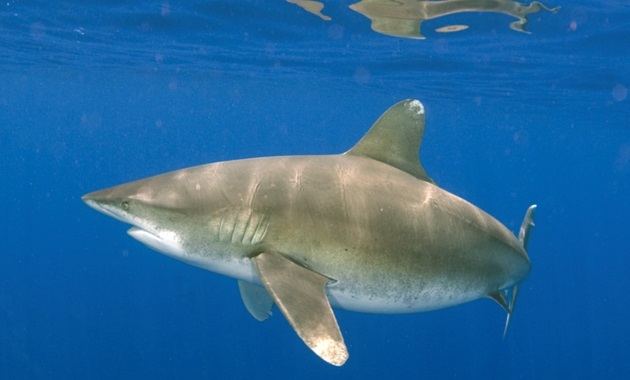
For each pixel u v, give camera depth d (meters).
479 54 18.55
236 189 5.29
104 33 18.17
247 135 92.56
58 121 74.69
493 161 93.12
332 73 24.89
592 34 15.09
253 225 5.17
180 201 5.17
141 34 18.16
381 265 5.42
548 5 12.81
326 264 5.23
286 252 5.15
